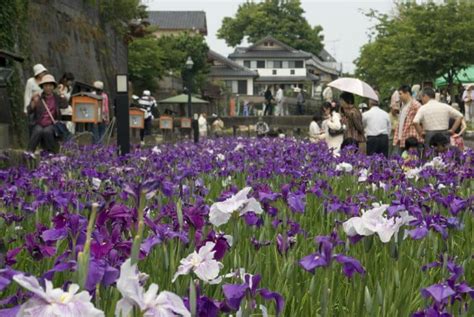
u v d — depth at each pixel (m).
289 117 52.94
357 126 14.75
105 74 35.09
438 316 2.64
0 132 14.47
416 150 12.03
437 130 13.33
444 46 36.19
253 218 3.85
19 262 4.18
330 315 3.37
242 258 4.13
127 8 36.94
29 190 6.66
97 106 19.11
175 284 3.20
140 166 9.92
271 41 116.19
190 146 20.20
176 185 6.27
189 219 3.36
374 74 46.47
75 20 30.66
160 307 2.06
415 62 37.12
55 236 2.94
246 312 2.49
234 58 116.50
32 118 14.33
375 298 3.08
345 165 8.96
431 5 36.38
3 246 3.05
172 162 10.30
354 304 3.34
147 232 4.93
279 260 4.12
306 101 62.44
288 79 115.88
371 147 15.12
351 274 3.14
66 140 16.58
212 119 54.44
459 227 4.43
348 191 7.17
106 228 3.14
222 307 2.47
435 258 4.19
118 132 14.18
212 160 9.75
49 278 2.36
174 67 68.00
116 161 11.46
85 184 7.09
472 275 4.23
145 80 51.75
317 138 23.78
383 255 4.26
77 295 1.94
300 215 5.73
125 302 2.08
